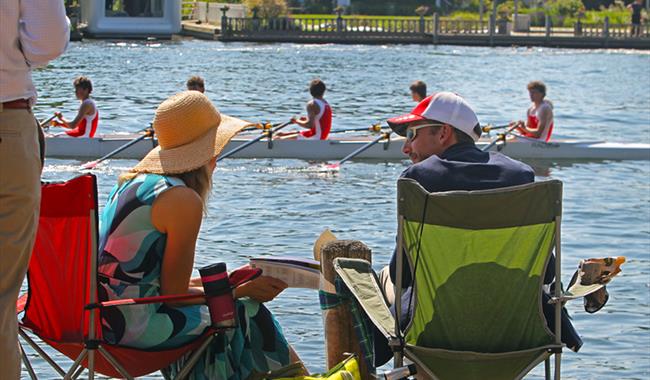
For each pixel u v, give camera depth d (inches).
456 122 263.1
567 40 2819.9
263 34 2721.5
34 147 204.5
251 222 635.5
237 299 243.0
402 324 239.6
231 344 237.8
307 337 401.7
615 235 614.9
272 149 919.7
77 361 230.7
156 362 233.3
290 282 256.2
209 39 2738.7
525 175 248.5
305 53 2319.1
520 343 234.7
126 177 242.7
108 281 234.1
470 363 232.8
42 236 225.0
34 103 206.8
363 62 2105.1
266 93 1480.1
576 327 426.9
